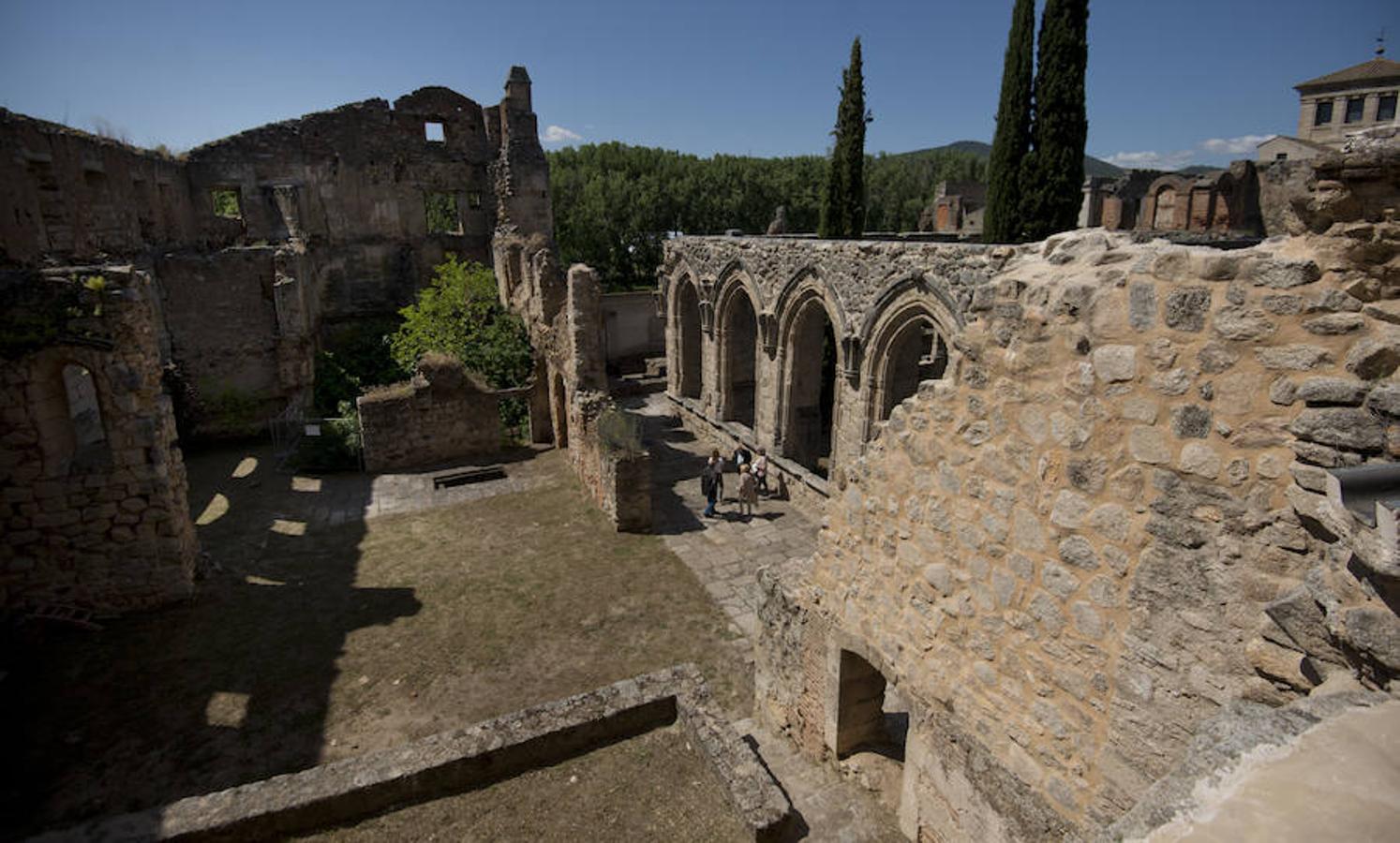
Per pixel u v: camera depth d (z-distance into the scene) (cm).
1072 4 1714
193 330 2238
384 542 1612
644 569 1508
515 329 2678
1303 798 251
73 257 1817
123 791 861
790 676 879
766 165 6981
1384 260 337
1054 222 1845
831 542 759
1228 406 393
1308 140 4047
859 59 2309
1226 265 387
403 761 585
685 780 589
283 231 3030
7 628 1125
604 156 6612
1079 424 466
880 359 1519
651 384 3089
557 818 554
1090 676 479
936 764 621
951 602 591
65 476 1138
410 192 3281
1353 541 317
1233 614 400
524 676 1141
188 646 1163
